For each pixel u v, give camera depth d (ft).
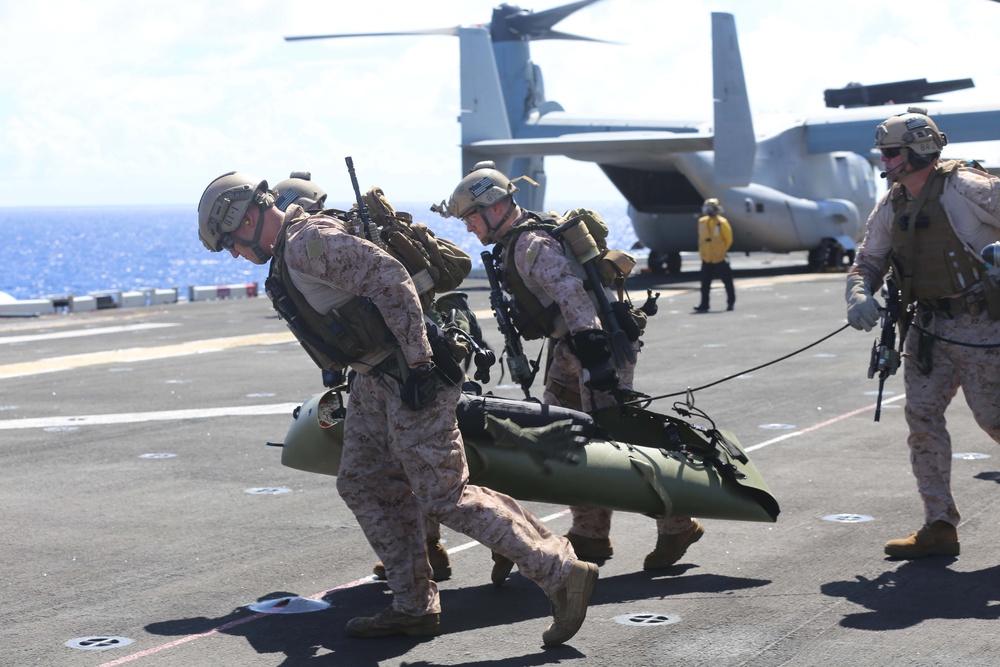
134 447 27.55
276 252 13.38
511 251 15.97
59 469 25.00
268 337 54.60
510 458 15.12
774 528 19.06
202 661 13.19
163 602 15.57
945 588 15.44
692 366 41.19
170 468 24.99
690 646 13.30
